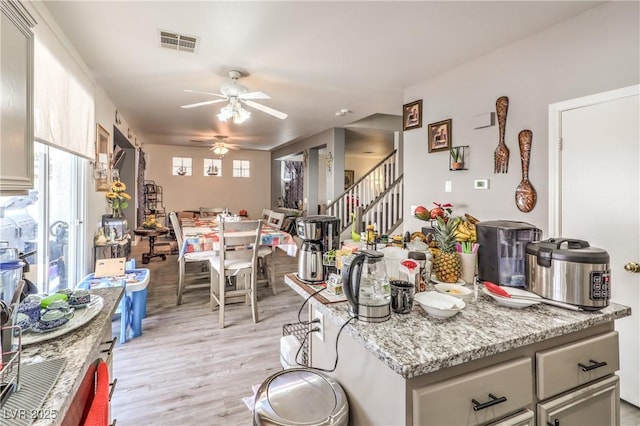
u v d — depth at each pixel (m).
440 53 2.89
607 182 2.14
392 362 0.87
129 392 2.01
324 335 1.35
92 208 3.45
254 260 3.14
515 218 2.71
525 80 2.62
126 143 6.20
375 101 4.41
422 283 1.40
